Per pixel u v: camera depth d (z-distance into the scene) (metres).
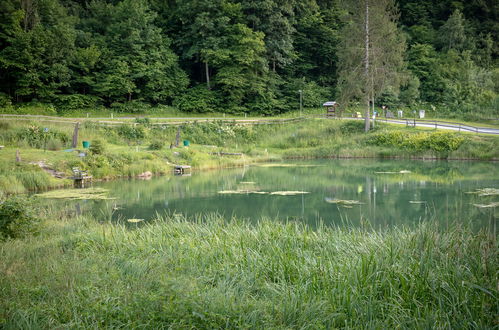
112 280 5.53
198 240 8.11
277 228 8.80
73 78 51.22
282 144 40.50
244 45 55.97
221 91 58.12
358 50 40.38
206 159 30.70
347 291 4.93
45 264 6.24
